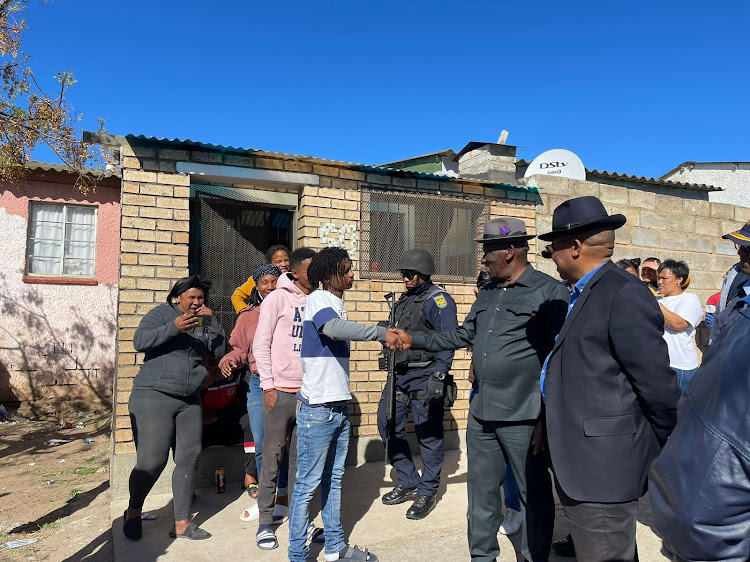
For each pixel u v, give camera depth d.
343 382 3.46
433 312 4.47
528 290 3.14
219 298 5.73
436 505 4.61
